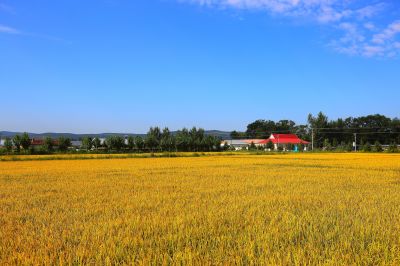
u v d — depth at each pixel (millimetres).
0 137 120688
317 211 13023
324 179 26734
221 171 35688
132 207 14375
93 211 13617
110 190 20641
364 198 16703
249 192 19125
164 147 110312
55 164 52188
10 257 7941
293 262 7684
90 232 10094
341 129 162000
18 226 11078
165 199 16750
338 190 19938
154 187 22016
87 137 109812
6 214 13320
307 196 17281
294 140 141250
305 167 41438
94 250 8445
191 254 7902
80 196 18125
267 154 89938
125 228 10484
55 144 104750
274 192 19156
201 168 40531
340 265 7336
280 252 8195
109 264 7496
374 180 25906
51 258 7844
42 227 11055
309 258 7801
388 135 164750
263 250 8273
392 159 60125
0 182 26125
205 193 18891
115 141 101438
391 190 20078
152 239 9211
